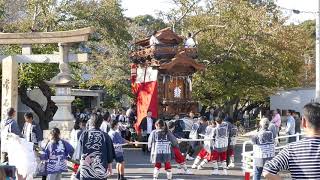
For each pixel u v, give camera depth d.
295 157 4.59
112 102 42.72
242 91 31.03
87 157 8.59
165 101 24.45
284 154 4.65
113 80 33.06
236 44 30.52
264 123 11.80
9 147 10.33
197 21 31.50
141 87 25.50
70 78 18.88
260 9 31.28
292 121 20.95
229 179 14.75
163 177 14.92
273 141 11.82
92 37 31.11
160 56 24.67
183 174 15.72
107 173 8.76
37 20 27.73
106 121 13.85
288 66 32.50
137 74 26.67
